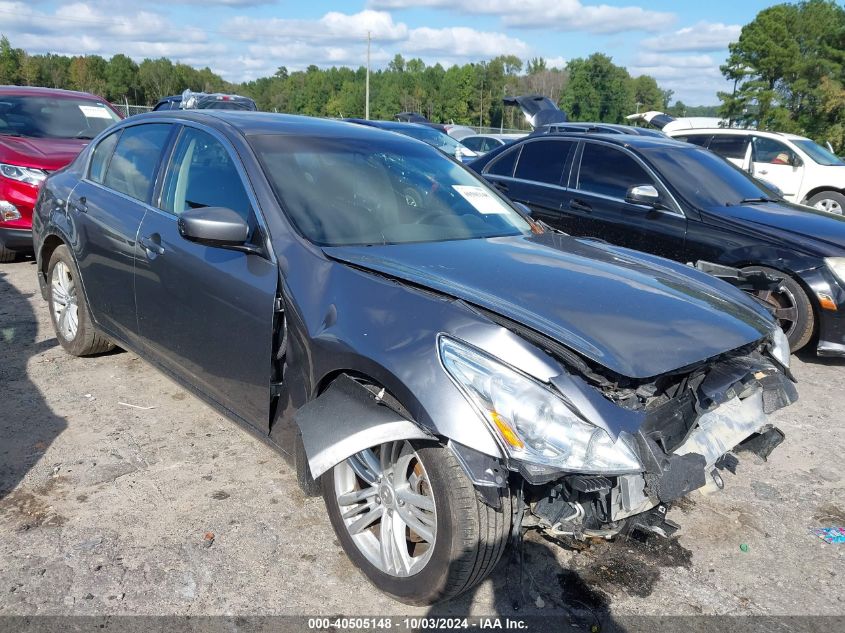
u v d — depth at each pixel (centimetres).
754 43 5691
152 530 278
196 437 357
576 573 263
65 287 445
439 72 10962
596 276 271
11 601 235
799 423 415
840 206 1223
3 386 407
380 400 224
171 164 351
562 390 205
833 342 499
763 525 304
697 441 243
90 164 426
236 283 284
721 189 588
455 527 213
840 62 5066
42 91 829
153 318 344
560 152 665
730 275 403
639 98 14388
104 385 415
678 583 261
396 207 321
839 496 330
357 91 11644
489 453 199
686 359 222
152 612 234
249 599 243
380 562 244
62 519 282
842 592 260
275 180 300
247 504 299
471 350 212
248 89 14350
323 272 262
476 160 750
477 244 304
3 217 665
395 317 230
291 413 266
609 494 215
